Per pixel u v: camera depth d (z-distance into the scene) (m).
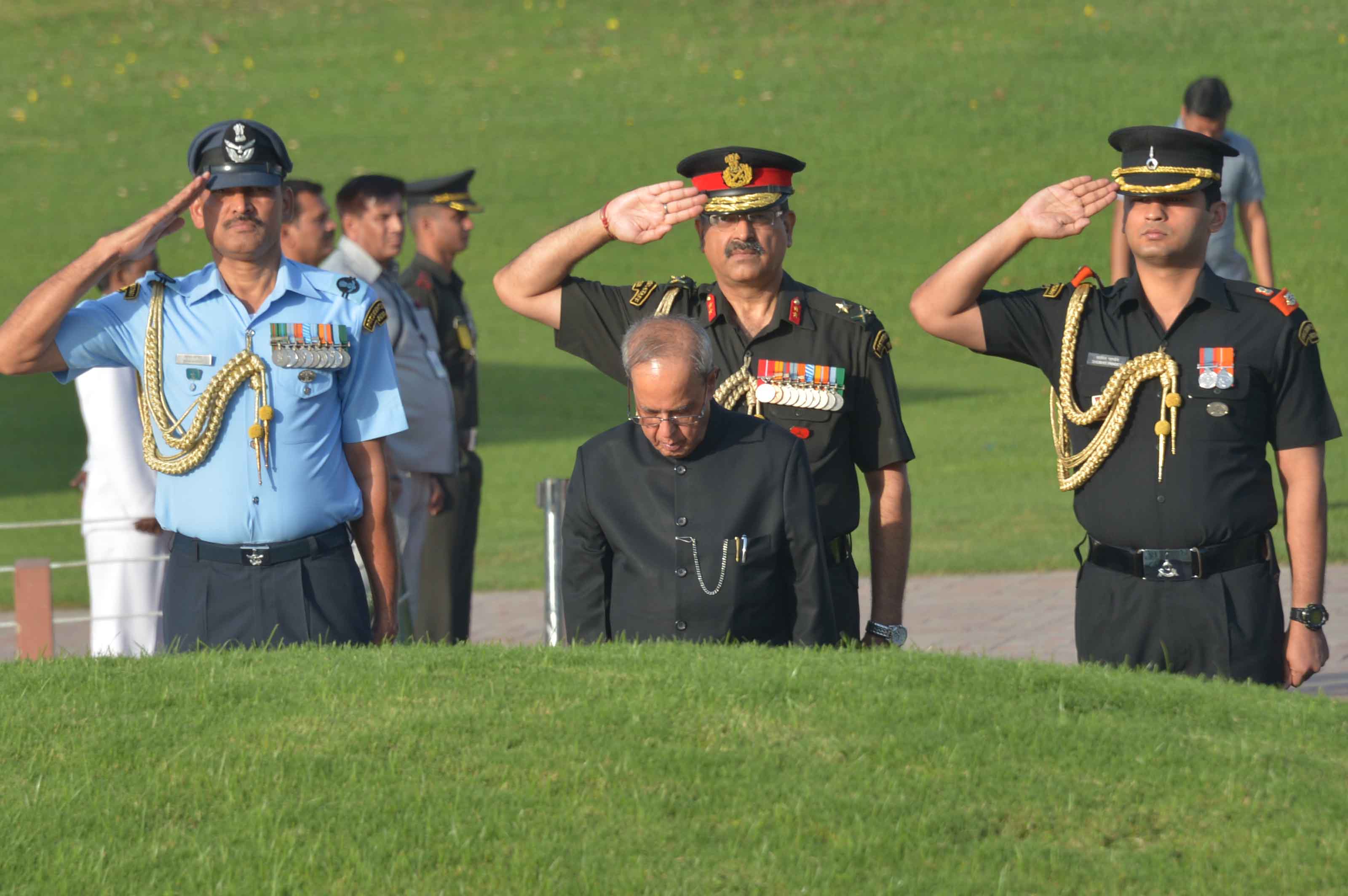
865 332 21.58
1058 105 142.12
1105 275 104.88
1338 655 31.75
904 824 15.20
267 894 14.40
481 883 14.43
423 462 31.36
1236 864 14.76
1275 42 151.62
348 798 15.88
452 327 33.38
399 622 30.80
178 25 180.50
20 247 117.00
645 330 18.77
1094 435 21.06
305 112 152.38
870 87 150.75
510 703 17.97
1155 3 166.75
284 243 31.73
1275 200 116.50
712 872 14.50
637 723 17.22
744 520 19.17
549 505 28.94
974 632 35.59
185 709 18.17
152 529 29.48
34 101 157.50
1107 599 20.89
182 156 141.62
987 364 89.12
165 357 21.73
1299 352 20.47
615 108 149.75
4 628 40.09
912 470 60.53
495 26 176.88
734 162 21.19
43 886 14.66
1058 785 15.98
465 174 33.78
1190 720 17.80
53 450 70.44
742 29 171.25
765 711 17.42
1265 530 20.62
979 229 116.19
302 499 21.66
